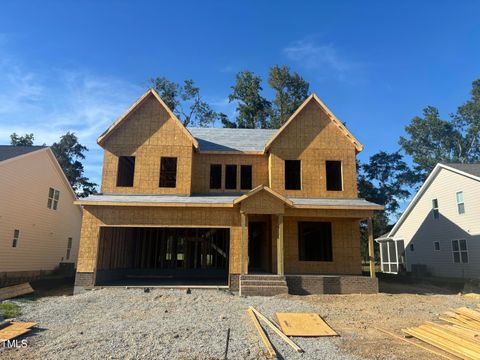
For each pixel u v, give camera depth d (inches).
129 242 768.3
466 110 1770.4
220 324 362.6
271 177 690.8
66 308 439.5
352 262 657.0
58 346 285.0
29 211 824.9
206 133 836.6
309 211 622.5
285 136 708.7
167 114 703.1
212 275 766.5
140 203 594.2
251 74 1691.7
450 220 885.2
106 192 664.4
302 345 300.0
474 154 1777.8
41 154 869.2
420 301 523.2
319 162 700.7
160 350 276.7
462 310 421.7
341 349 291.9
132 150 686.5
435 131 1808.6
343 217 635.5
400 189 1740.9
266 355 270.8
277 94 1649.9
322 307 460.1
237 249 596.7
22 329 330.3
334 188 737.6
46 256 901.2
